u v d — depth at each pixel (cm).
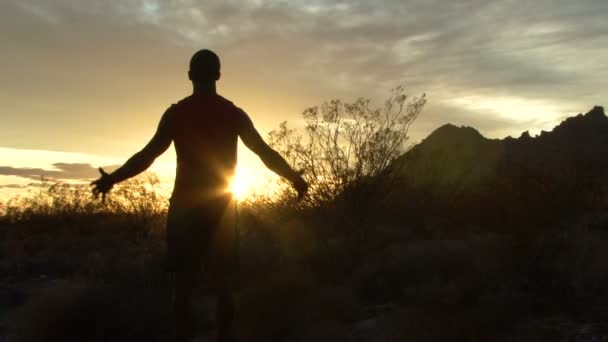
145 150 433
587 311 528
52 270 920
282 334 555
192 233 429
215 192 430
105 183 426
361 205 1011
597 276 597
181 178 433
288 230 988
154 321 541
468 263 685
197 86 443
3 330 582
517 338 480
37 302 545
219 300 446
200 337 559
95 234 1322
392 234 981
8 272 912
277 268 786
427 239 962
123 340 529
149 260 863
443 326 495
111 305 538
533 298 567
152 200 1464
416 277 680
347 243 898
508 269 661
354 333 539
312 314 575
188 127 430
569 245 705
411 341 490
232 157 439
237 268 454
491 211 1022
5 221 1505
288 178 451
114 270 833
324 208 1032
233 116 439
